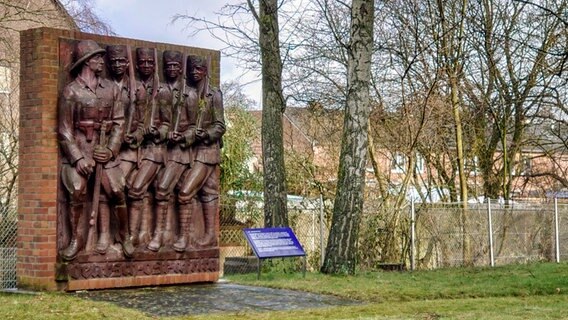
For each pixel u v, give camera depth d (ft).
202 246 50.19
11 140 79.51
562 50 83.25
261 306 40.91
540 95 88.12
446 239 75.20
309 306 41.16
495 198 97.91
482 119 98.58
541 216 83.71
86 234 45.01
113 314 37.04
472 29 98.43
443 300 44.75
